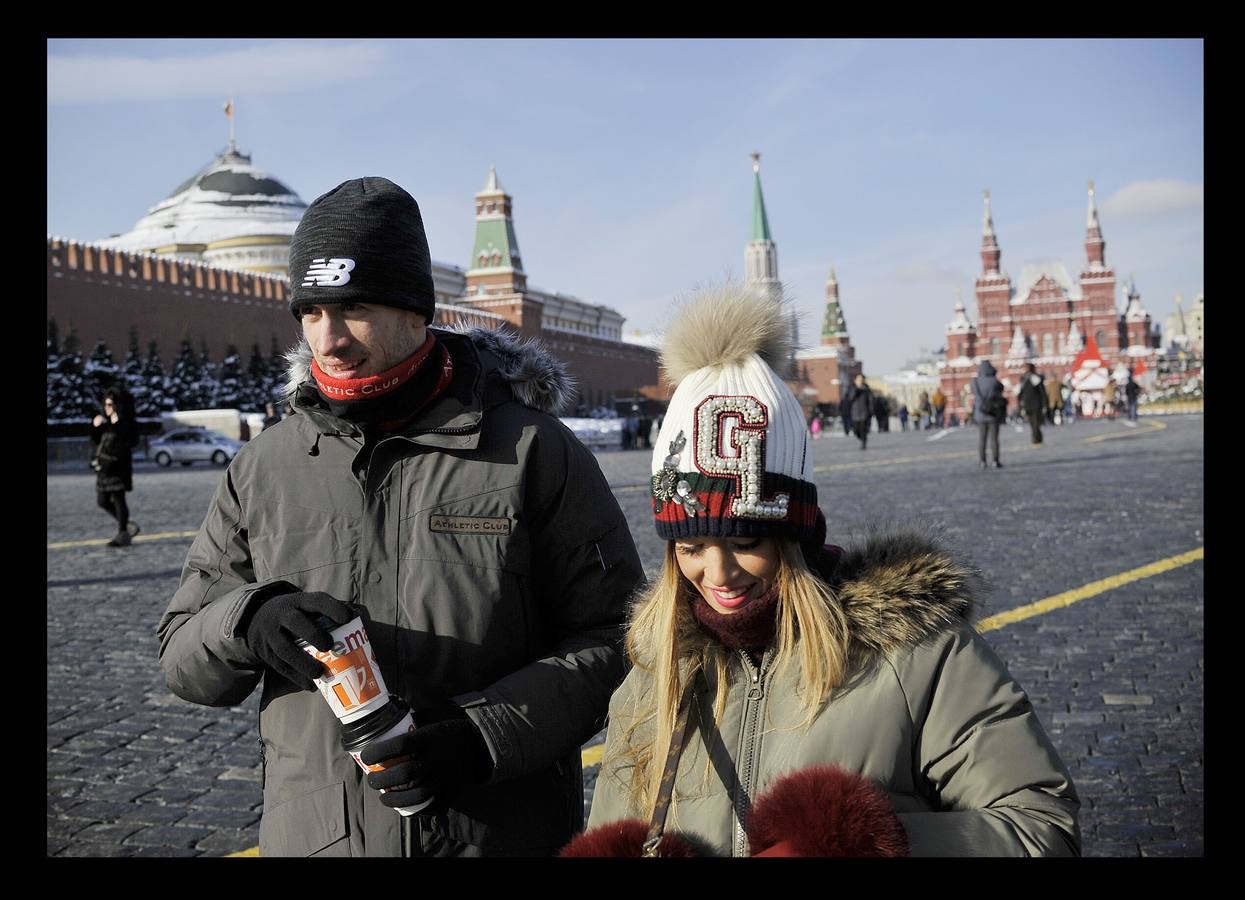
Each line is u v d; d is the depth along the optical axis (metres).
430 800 1.84
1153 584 7.48
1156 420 40.12
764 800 1.53
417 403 2.05
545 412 2.20
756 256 128.88
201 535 2.17
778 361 1.80
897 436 40.12
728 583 1.75
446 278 99.94
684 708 1.76
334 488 2.05
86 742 4.91
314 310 2.02
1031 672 5.47
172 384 51.22
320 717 1.98
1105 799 3.90
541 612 2.18
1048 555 8.81
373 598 2.01
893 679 1.64
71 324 52.62
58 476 31.03
